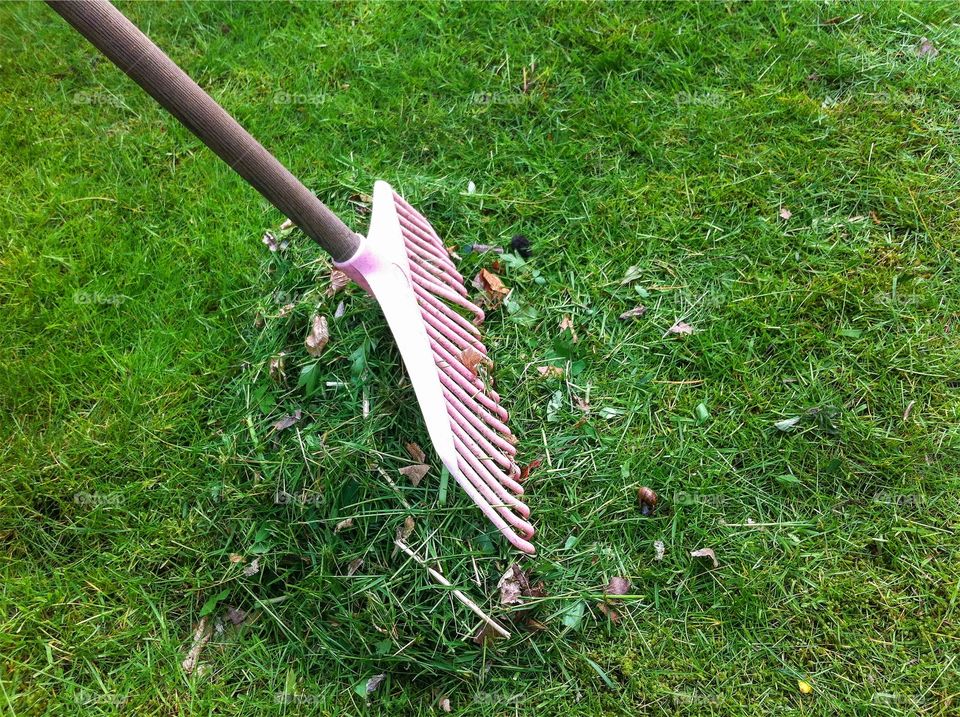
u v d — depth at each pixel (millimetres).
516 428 958
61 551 942
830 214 1078
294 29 1290
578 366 994
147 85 729
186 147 1189
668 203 1098
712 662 855
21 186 1170
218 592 904
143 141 1194
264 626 891
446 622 846
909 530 893
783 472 932
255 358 998
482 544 878
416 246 982
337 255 851
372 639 853
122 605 911
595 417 969
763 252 1054
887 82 1159
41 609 909
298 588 881
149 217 1138
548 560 888
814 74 1175
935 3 1210
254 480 922
